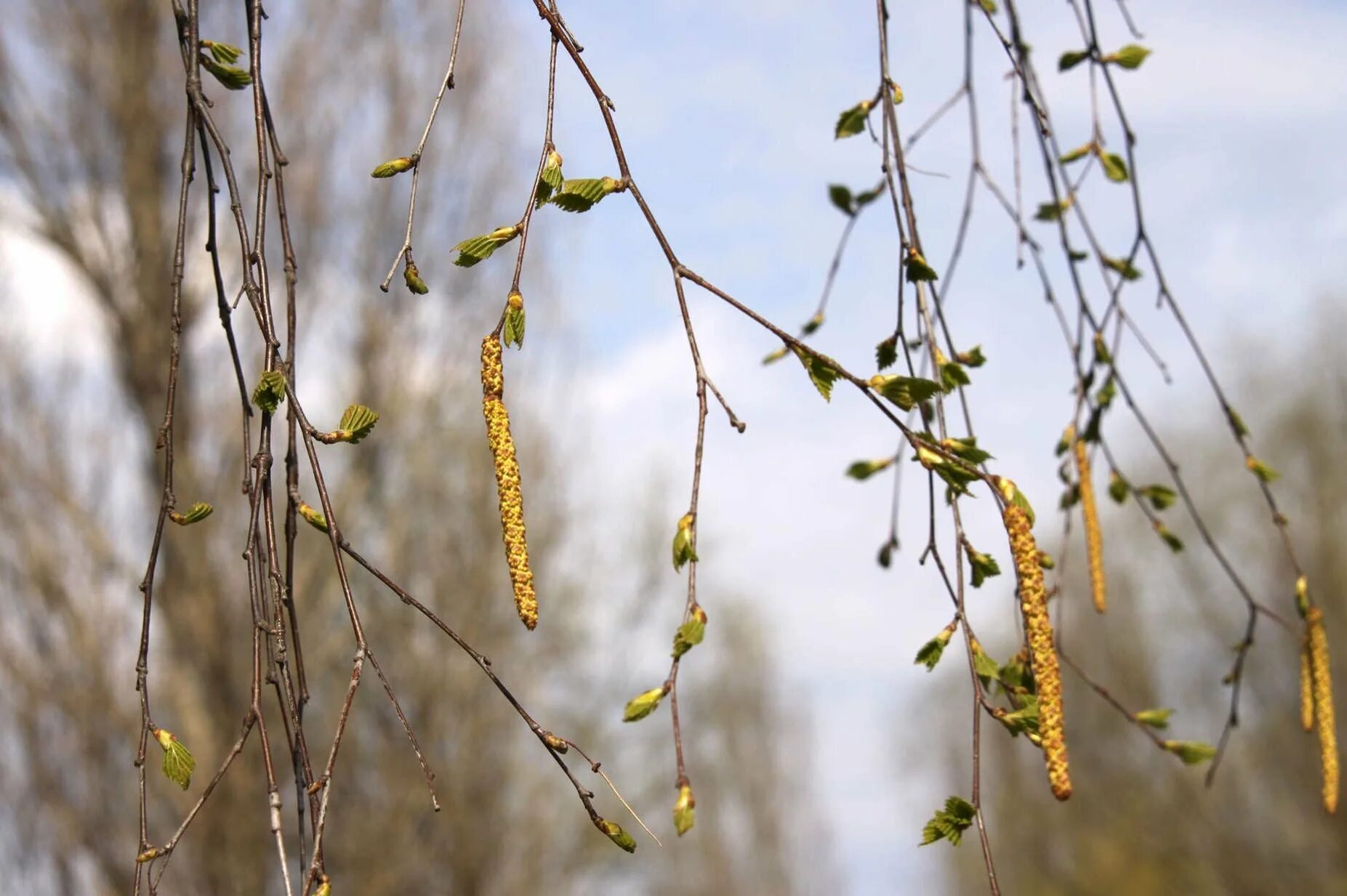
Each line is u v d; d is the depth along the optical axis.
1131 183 2.65
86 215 8.73
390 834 9.29
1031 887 16.44
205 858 8.45
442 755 9.76
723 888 19.25
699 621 1.66
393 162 1.63
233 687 8.82
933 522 1.90
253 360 8.98
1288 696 13.85
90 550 8.50
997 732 17.42
